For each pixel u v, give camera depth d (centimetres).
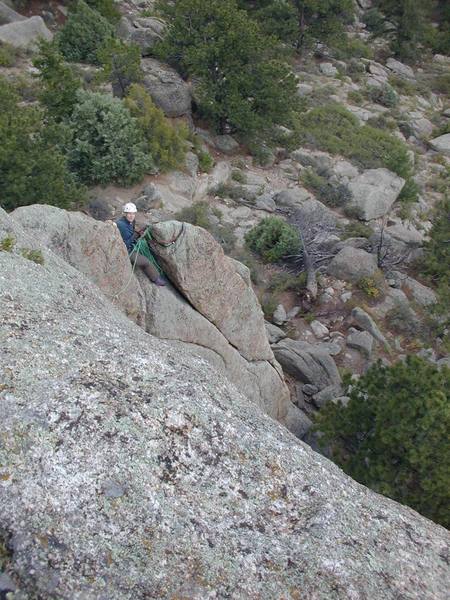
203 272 1117
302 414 1433
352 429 1143
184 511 508
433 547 569
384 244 2181
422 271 2116
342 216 2431
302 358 1585
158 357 643
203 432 567
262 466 566
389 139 3100
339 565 513
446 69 4503
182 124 2433
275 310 1831
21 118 1695
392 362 1692
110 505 492
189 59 2556
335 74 3788
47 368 575
